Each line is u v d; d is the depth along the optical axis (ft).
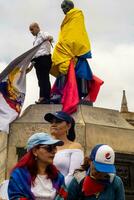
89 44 37.27
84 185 15.84
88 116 33.83
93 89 37.37
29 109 34.47
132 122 78.33
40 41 36.17
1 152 33.04
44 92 35.68
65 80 35.73
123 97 87.35
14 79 34.96
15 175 15.60
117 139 34.12
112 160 15.49
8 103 34.14
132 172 34.35
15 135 32.91
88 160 16.74
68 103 33.68
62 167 19.58
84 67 36.78
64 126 20.92
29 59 35.35
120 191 16.03
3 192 19.35
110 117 35.29
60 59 36.11
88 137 32.50
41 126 32.50
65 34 36.91
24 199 15.20
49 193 15.84
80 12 37.58
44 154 15.98
